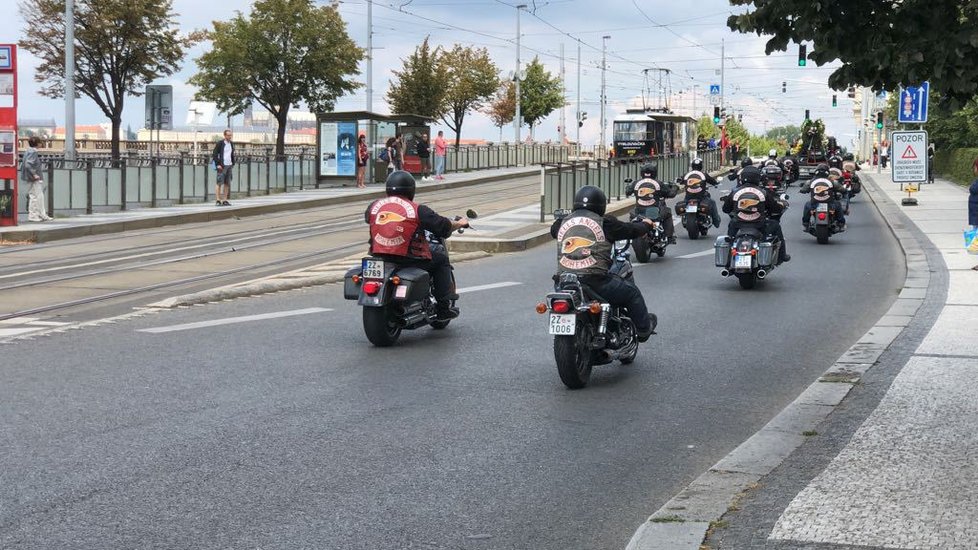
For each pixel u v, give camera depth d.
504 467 6.70
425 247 11.24
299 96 51.41
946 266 17.53
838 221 23.52
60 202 26.20
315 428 7.56
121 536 5.38
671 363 10.27
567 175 28.64
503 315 13.13
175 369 9.50
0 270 17.30
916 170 27.47
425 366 9.91
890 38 6.96
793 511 5.39
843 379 8.95
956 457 6.41
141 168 29.38
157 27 41.50
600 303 9.29
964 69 6.68
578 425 7.81
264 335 11.41
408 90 62.72
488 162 60.94
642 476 6.55
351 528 5.54
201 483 6.26
